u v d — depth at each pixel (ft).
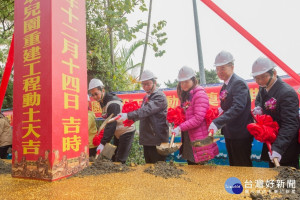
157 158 7.50
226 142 6.46
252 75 5.88
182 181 3.49
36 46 4.18
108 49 15.65
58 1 4.23
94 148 9.48
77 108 4.45
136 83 16.52
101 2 13.83
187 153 5.98
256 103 6.82
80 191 3.05
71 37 4.47
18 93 4.32
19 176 4.14
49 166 3.79
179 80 5.96
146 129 7.52
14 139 4.27
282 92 5.47
